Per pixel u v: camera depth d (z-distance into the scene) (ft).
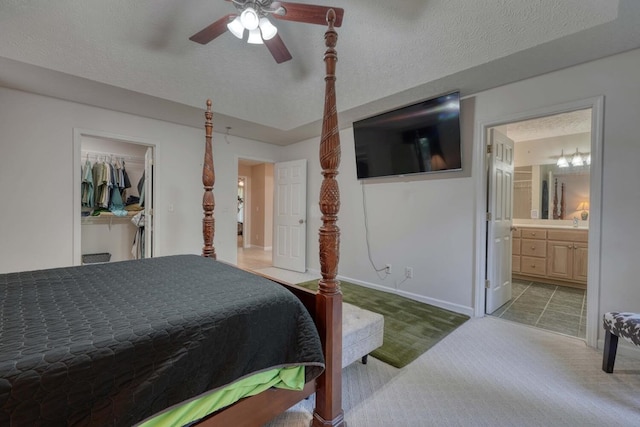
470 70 8.04
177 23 7.65
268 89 11.12
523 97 8.58
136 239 14.12
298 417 5.13
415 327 8.75
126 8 7.11
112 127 11.23
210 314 3.59
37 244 9.87
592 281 7.44
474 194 9.71
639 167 6.83
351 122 12.83
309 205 15.92
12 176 9.45
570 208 14.78
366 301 11.08
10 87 9.18
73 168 10.41
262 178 23.73
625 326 5.86
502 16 6.63
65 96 9.87
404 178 11.58
